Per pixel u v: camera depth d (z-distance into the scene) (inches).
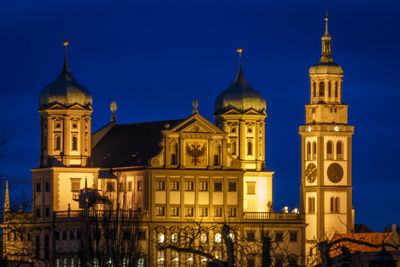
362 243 4901.6
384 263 4645.7
